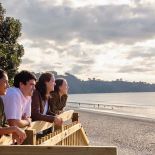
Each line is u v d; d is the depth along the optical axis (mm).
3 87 3830
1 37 23156
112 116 45344
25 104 4320
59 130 4965
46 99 5039
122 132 25891
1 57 21422
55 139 4656
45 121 4723
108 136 23203
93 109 71750
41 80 4902
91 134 24109
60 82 5676
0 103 3762
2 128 3406
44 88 4918
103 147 2162
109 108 81688
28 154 2193
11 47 22609
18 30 23484
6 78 3865
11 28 23016
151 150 17812
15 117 3953
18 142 3432
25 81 4184
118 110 72062
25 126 4016
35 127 4258
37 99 4812
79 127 6344
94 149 2160
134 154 16609
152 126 31406
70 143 5781
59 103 5668
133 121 37156
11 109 3969
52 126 5027
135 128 29328
